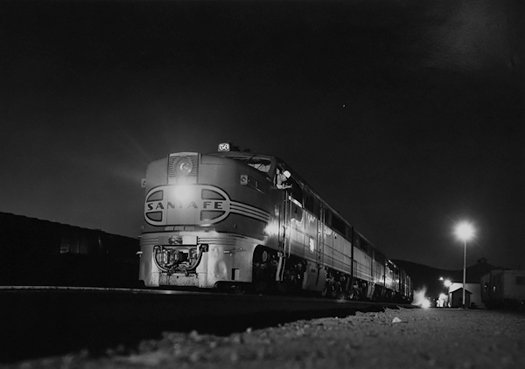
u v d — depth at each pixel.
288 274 15.95
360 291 28.78
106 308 7.17
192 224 12.57
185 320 8.29
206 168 12.84
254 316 9.99
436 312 20.56
